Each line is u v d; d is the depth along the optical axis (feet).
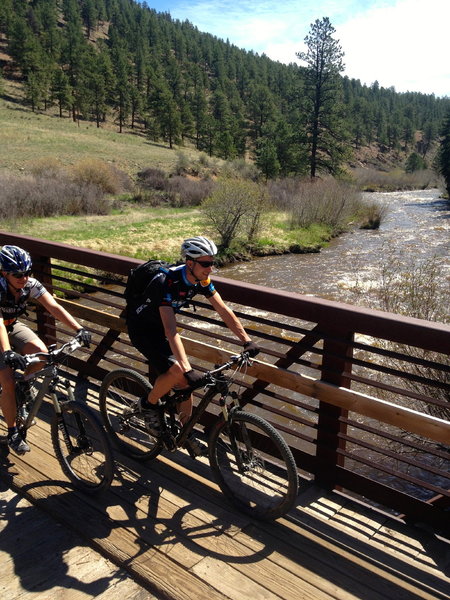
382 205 130.11
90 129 310.86
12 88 396.16
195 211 115.75
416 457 21.50
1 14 497.05
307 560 8.43
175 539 8.89
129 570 8.25
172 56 567.18
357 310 8.98
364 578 8.07
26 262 9.84
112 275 51.21
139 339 9.71
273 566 8.30
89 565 8.46
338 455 9.93
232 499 9.79
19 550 8.80
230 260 71.00
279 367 10.29
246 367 9.78
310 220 94.32
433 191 239.91
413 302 21.74
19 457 11.44
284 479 10.42
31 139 226.38
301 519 9.42
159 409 10.32
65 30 555.69
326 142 200.23
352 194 104.73
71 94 350.84
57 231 79.71
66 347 9.74
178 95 456.86
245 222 77.82
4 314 10.48
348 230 98.63
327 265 65.72
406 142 615.98
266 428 8.86
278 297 10.02
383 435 9.00
